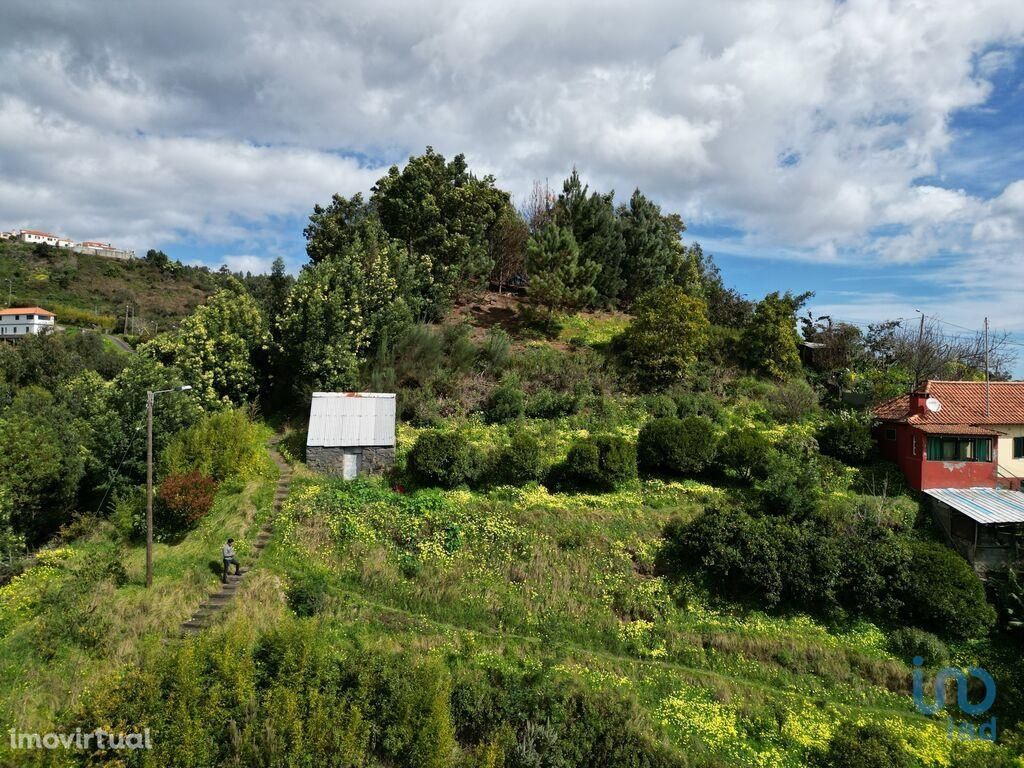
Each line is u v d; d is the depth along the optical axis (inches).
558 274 1314.0
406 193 1430.9
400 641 605.0
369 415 953.5
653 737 512.1
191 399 973.8
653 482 836.0
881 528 708.0
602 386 1125.1
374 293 1216.2
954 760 507.8
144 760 437.4
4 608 615.5
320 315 1106.1
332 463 900.0
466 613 644.7
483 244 1509.6
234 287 1250.0
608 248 1515.7
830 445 921.5
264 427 1097.4
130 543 763.4
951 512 779.4
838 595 663.1
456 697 528.4
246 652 514.3
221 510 812.6
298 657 515.2
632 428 1005.2
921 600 635.5
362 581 679.7
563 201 1579.7
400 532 733.9
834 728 536.7
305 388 1084.5
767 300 1272.1
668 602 659.4
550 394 1063.0
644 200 1670.8
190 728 455.8
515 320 1445.6
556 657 592.1
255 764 461.7
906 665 606.2
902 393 1072.2
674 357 1150.3
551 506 767.7
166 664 488.7
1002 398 908.0
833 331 1352.1
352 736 477.7
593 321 1448.1
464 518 749.9
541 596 663.8
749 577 645.3
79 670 540.4
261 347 1169.4
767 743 524.1
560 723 508.7
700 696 569.0
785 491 735.7
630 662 600.4
